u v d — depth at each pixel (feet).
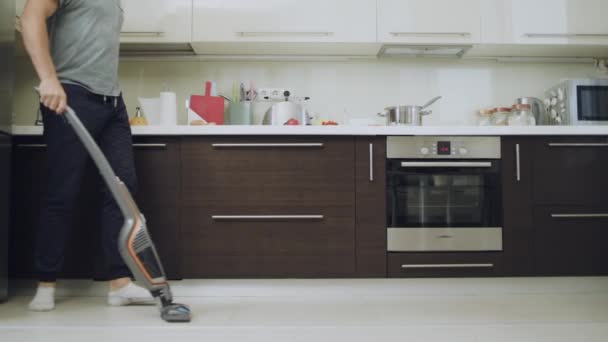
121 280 7.56
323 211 8.32
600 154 8.51
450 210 8.41
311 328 6.23
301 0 9.45
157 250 8.23
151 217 8.25
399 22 9.47
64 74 7.02
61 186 7.10
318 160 8.34
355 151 8.36
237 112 9.86
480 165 8.35
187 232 8.28
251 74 10.50
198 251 8.28
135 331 6.17
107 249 7.53
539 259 8.41
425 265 8.33
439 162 8.36
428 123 10.48
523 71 10.58
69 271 8.21
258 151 8.34
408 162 8.33
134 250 6.15
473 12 9.51
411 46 9.75
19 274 8.27
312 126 8.24
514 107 9.72
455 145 8.41
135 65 10.45
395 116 9.55
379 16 9.48
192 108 9.51
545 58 10.51
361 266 8.30
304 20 9.45
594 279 8.66
